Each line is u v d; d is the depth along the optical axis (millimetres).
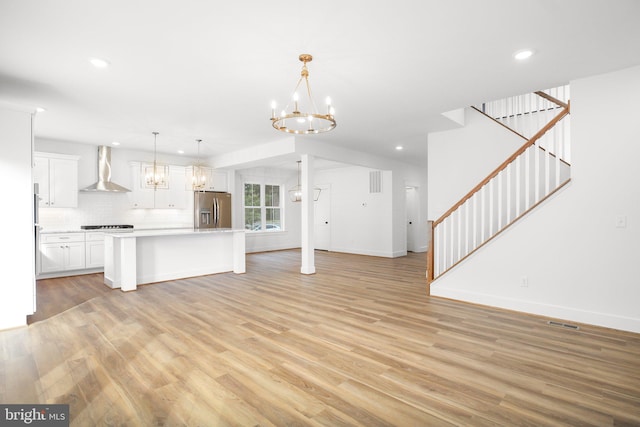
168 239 5812
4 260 3385
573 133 3545
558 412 1955
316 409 1995
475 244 4621
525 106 4855
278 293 4871
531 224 3834
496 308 4070
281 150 6348
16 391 2188
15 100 4105
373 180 9164
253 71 3295
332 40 2709
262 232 10055
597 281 3422
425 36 2650
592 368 2498
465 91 3842
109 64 3131
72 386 2254
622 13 2340
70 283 5590
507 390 2199
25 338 3129
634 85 3230
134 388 2230
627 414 1934
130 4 2213
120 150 7168
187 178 7980
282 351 2834
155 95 3953
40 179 5949
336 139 6281
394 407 2016
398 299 4520
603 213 3385
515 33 2615
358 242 9547
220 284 5480
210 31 2561
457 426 1832
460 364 2580
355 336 3168
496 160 5023
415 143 6613
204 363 2605
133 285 5090
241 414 1944
